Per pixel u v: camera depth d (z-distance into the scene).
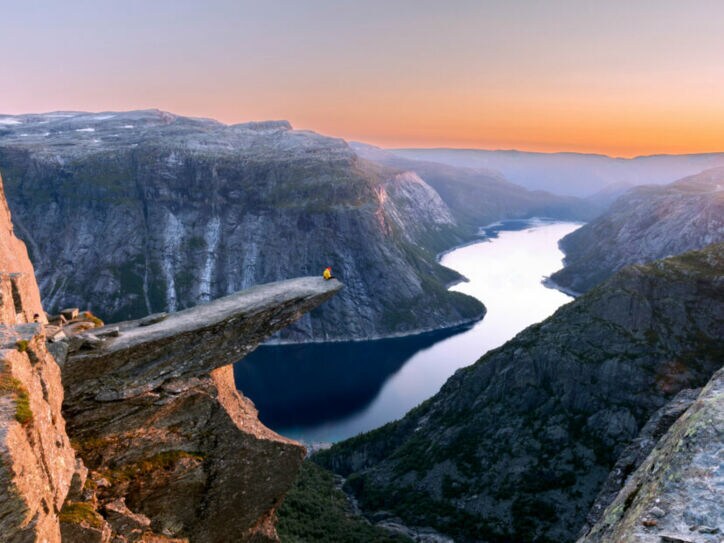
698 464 13.15
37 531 14.07
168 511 29.61
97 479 26.33
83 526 21.19
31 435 15.78
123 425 28.50
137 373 29.27
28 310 26.67
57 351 26.70
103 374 28.38
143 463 28.62
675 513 11.98
